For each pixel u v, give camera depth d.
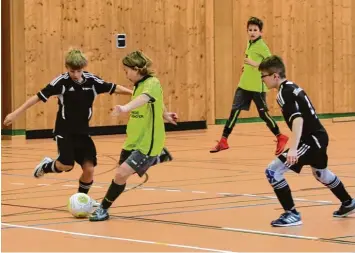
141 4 22.39
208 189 10.97
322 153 8.23
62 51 20.89
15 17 20.16
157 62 22.80
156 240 7.27
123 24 22.02
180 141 19.77
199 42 23.78
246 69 15.58
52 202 9.92
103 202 8.56
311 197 10.07
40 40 20.50
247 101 15.72
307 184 11.38
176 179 12.16
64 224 8.27
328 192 10.51
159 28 22.81
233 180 12.02
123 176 8.48
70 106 9.02
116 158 15.72
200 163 14.57
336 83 27.69
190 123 23.62
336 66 27.66
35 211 9.20
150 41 22.64
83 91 9.02
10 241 7.25
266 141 19.70
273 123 15.59
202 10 23.80
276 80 8.17
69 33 21.00
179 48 23.31
